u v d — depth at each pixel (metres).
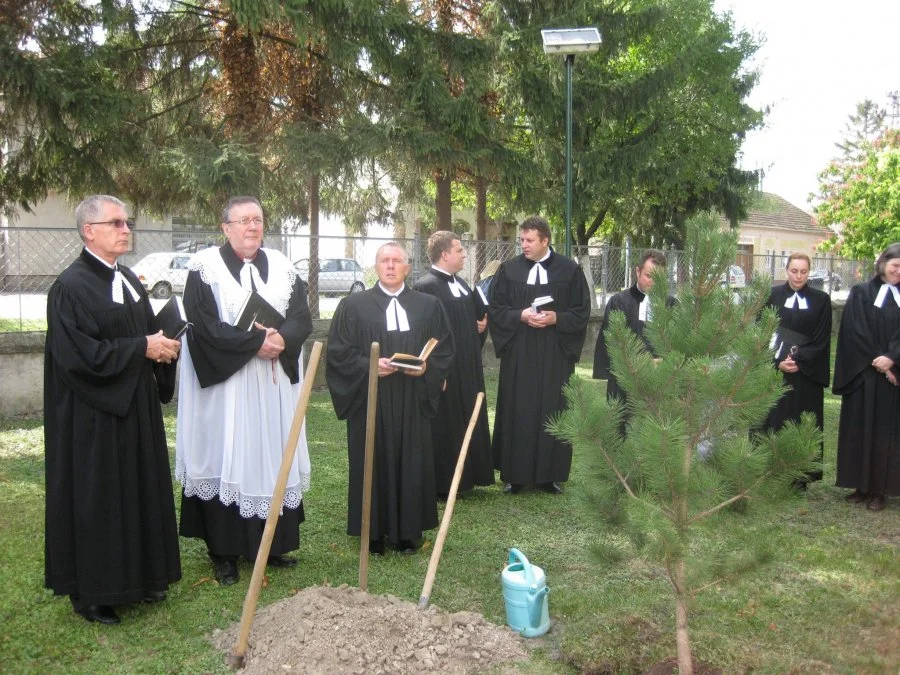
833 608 3.64
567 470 5.57
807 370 5.54
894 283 5.31
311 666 2.87
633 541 3.06
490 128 11.61
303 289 4.09
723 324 2.94
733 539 3.37
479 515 5.06
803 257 5.64
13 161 10.90
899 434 5.21
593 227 21.11
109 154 10.86
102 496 3.31
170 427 7.23
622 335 2.97
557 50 9.36
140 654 3.17
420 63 11.02
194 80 12.23
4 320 7.59
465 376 5.50
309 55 11.26
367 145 10.60
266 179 11.41
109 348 3.26
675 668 3.03
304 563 4.16
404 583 3.89
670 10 16.61
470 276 11.07
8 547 4.27
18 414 7.55
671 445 2.72
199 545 4.44
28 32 9.20
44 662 3.09
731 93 18.72
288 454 2.99
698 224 3.03
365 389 4.25
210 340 3.68
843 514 5.21
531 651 3.23
